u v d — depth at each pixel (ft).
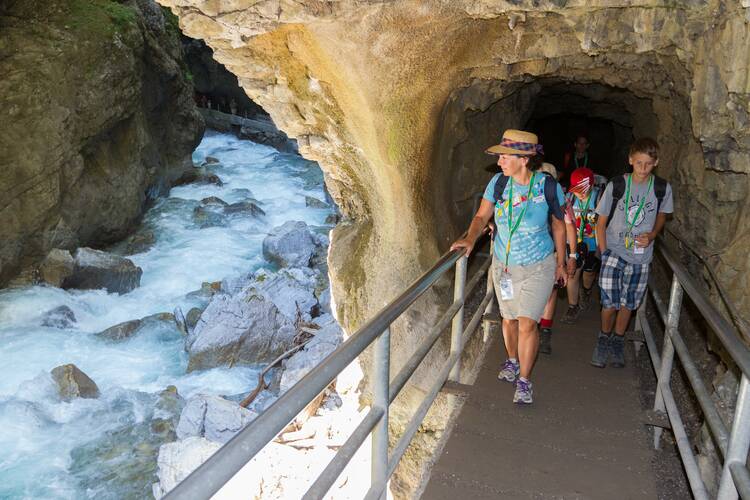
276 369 35.96
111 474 27.68
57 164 45.47
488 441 13.71
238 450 5.42
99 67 49.01
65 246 47.16
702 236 17.63
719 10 14.69
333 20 16.60
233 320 36.96
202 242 54.49
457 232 23.76
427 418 21.65
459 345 15.23
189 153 70.18
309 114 21.57
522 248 13.70
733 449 8.35
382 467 9.73
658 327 22.27
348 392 26.07
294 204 66.08
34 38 45.88
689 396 18.43
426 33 17.07
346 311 24.36
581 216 19.33
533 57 18.44
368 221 24.34
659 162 22.79
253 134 89.71
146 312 43.14
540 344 18.04
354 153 21.71
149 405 32.42
